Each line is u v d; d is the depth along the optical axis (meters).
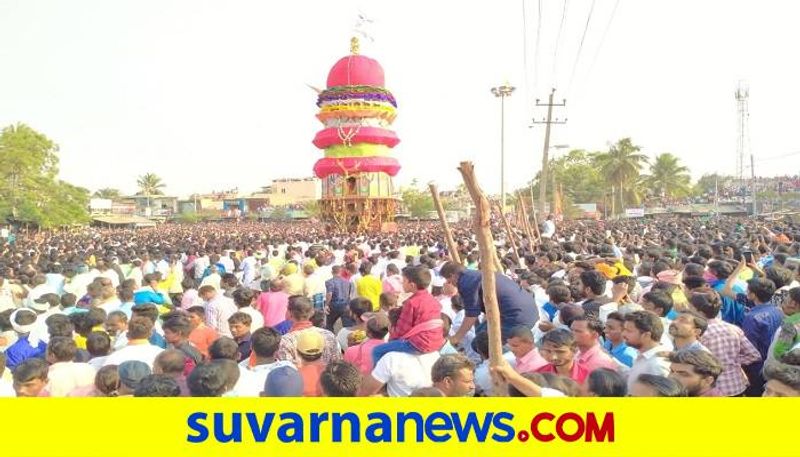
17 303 10.63
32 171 49.59
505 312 6.12
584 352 5.27
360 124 46.38
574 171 92.00
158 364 4.99
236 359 5.46
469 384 4.38
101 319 6.92
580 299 8.09
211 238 35.28
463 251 14.05
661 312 6.23
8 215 48.47
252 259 15.06
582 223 50.47
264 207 105.62
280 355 5.82
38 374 4.69
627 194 82.69
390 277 10.62
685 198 88.50
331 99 46.72
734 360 5.82
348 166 46.53
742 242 17.12
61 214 51.97
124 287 8.67
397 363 5.22
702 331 5.37
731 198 84.25
